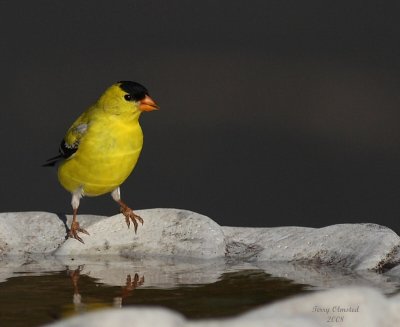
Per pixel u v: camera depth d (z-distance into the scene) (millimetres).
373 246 7691
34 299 6461
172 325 4746
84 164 8578
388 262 7543
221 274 7359
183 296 6531
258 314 5254
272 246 8172
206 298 6465
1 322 5816
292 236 8219
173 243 8305
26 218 8922
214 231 8320
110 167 8578
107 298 6480
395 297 5613
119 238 8391
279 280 7113
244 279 7145
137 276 7293
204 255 8172
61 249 8391
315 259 7859
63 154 8672
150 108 8531
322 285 6930
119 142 8539
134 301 6391
